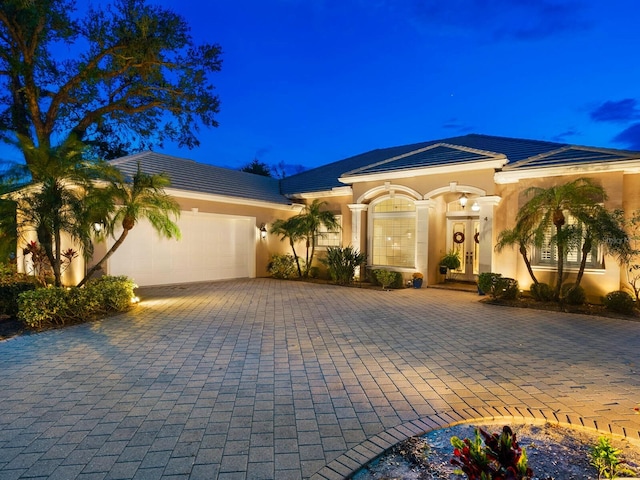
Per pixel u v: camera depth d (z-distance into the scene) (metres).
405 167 13.80
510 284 10.68
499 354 5.97
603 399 4.28
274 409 4.03
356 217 15.31
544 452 3.20
